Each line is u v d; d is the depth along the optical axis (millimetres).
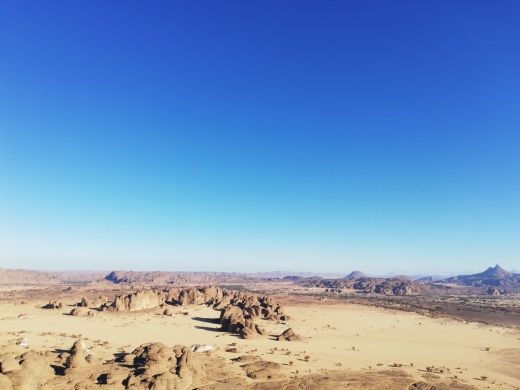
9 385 42312
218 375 59969
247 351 82000
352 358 80062
